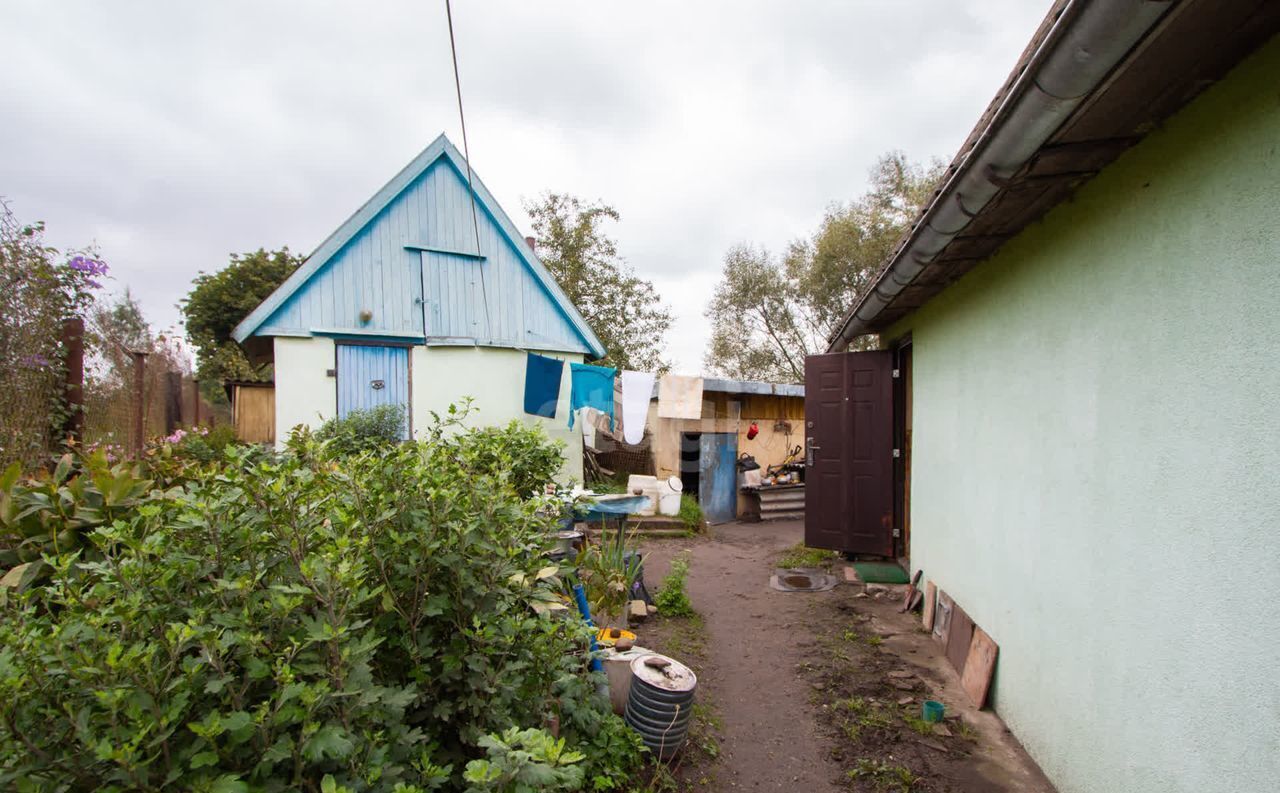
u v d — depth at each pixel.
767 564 7.04
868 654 4.11
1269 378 1.55
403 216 8.38
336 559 1.55
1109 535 2.25
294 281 7.67
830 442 6.69
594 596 4.43
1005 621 3.21
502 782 1.33
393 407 7.75
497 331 8.86
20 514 2.22
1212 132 1.75
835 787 2.67
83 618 1.35
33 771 1.14
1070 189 2.55
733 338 20.17
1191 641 1.81
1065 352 2.62
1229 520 1.67
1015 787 2.63
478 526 2.02
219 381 15.29
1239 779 1.61
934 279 4.18
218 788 1.16
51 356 4.18
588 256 16.09
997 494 3.37
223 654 1.35
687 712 2.83
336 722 1.40
